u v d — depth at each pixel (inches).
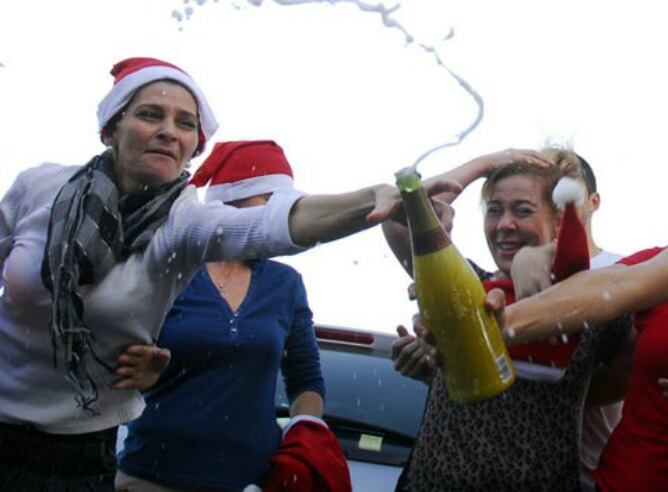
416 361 70.6
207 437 72.7
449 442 68.2
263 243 54.9
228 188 82.1
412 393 89.1
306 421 76.0
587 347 67.8
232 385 73.6
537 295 56.1
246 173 82.1
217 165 83.4
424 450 69.6
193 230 56.9
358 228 52.7
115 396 60.0
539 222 67.3
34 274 57.9
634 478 66.2
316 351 80.9
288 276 78.7
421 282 51.2
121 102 59.6
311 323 81.0
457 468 67.6
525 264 61.5
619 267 57.4
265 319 75.3
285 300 77.5
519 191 67.6
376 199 51.7
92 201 57.8
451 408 68.4
